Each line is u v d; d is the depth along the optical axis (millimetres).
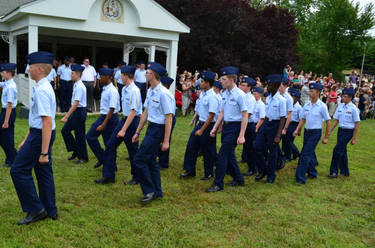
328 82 17859
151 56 14172
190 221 4281
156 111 4680
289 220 4512
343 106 6707
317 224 4441
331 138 11070
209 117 5613
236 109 5234
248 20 21031
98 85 12805
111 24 12320
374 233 4316
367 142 10969
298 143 9945
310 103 6301
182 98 12977
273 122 5887
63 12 11141
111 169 5438
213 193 5336
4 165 5961
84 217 4219
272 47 21719
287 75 16750
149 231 3969
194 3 19500
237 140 5312
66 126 6312
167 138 4656
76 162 6453
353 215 4832
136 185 5453
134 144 5480
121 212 4406
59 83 11742
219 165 5395
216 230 4113
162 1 19547
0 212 4223
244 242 3865
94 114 11953
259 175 6219
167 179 5914
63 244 3592
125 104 5379
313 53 38000
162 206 4715
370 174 7090
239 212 4629
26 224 3916
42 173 3986
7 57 16812
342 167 6855
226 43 21062
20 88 13461
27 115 10820
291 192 5645
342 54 37781
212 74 5789
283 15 22641
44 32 14688
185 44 19766
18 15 11312
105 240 3713
